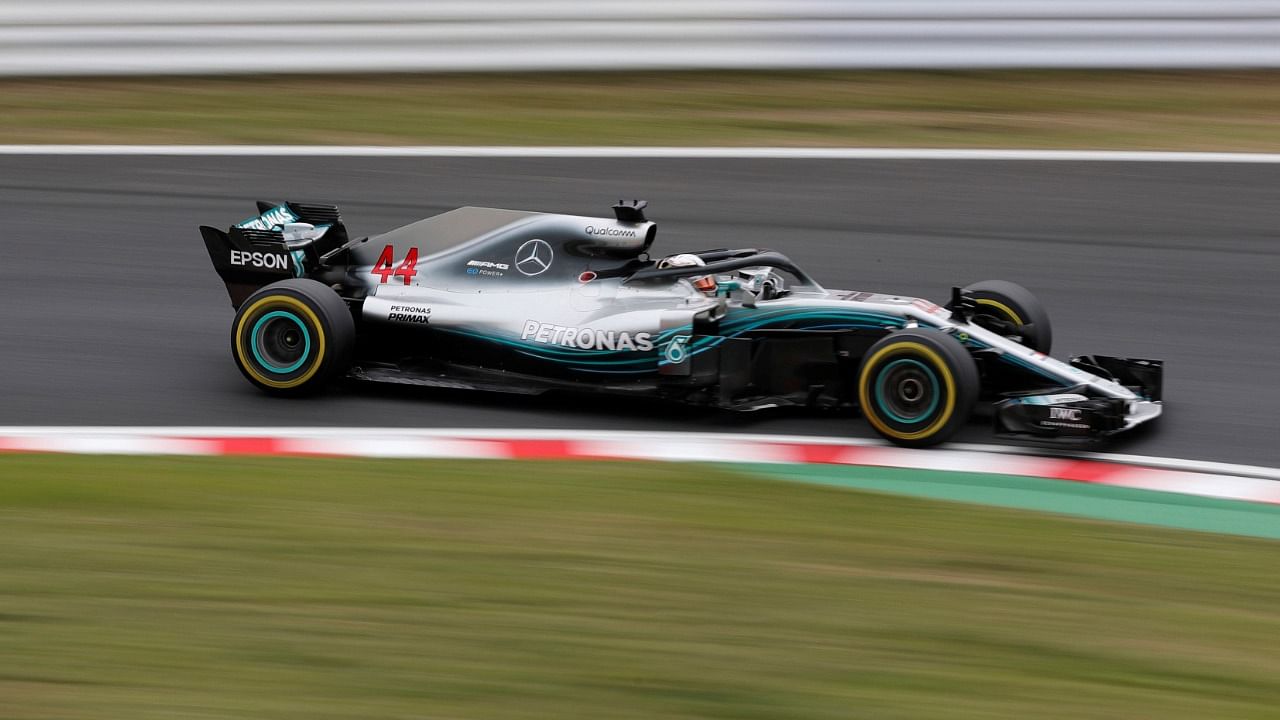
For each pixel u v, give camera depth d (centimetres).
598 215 4347
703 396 2909
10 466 2627
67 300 3684
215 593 2039
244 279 3192
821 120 5172
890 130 5078
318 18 5594
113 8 5591
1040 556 2228
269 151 4906
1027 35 5438
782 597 2052
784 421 2947
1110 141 4934
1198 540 2328
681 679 1811
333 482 2536
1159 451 2781
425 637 1912
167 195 4516
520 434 2856
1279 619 2006
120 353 3328
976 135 5019
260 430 2867
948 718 1720
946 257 4025
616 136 5050
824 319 2897
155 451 2753
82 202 4450
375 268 3139
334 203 4447
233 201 4469
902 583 2109
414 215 4347
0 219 4306
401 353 3088
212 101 5412
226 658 1847
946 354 2686
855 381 2898
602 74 5647
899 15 5447
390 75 5659
